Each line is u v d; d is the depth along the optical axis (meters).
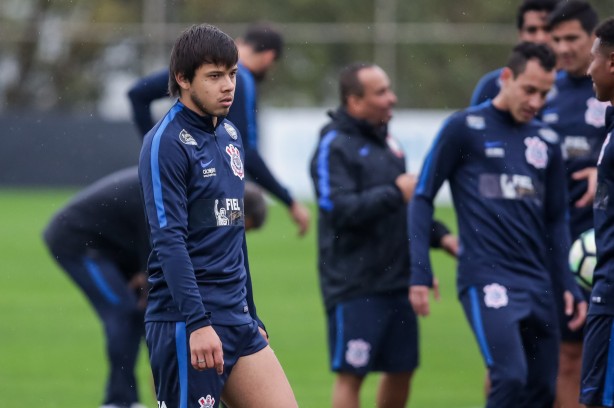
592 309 16.91
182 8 102.50
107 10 106.56
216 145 15.58
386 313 22.55
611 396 16.55
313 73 97.31
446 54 90.25
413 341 22.92
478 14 103.50
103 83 101.12
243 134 24.03
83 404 26.42
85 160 90.06
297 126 86.88
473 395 27.92
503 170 20.89
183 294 14.64
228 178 15.61
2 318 40.12
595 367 16.77
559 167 21.62
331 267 22.80
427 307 20.91
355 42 93.50
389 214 22.53
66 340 35.88
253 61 25.66
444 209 80.44
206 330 14.65
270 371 15.60
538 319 20.52
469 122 21.02
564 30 23.62
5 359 32.44
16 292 46.72
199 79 15.10
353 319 22.41
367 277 22.48
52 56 99.69
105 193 25.14
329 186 22.62
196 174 15.20
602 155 16.92
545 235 21.73
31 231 68.56
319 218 23.14
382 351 22.78
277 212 84.06
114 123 89.44
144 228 25.09
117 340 24.81
